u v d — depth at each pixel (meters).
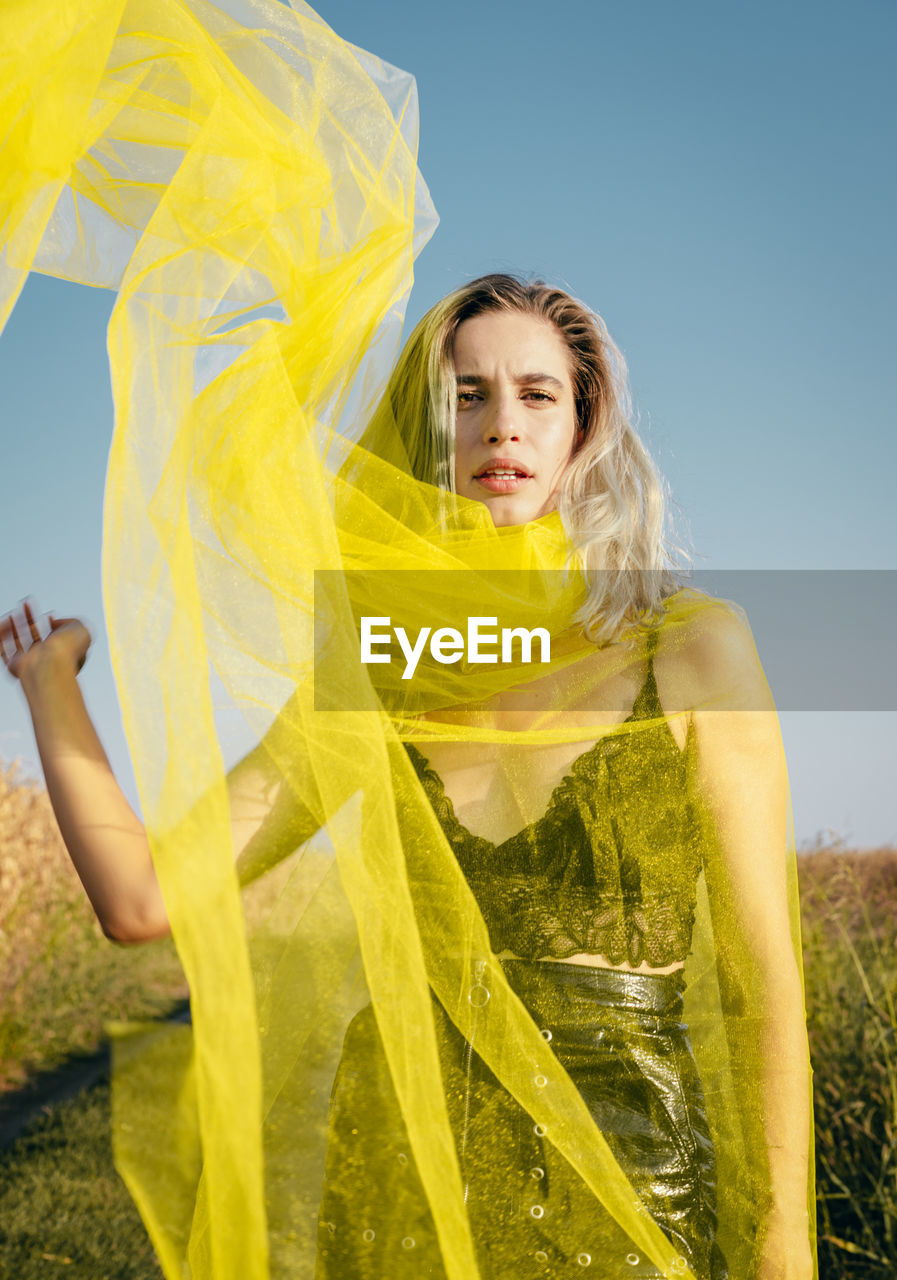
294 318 1.50
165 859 1.15
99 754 1.42
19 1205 3.76
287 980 1.51
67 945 5.44
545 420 1.91
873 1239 3.19
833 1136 3.57
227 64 1.46
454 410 1.92
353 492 1.71
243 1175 1.08
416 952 1.27
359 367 1.68
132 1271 3.40
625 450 1.99
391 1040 1.24
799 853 3.96
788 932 1.55
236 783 1.54
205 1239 1.25
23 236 1.37
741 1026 1.54
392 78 1.59
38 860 5.59
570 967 1.47
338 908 1.53
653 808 1.56
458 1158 1.35
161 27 1.44
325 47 1.54
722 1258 1.40
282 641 1.36
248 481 1.39
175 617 1.24
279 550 1.38
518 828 1.58
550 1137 1.32
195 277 1.40
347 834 1.29
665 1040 1.46
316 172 1.50
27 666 1.48
